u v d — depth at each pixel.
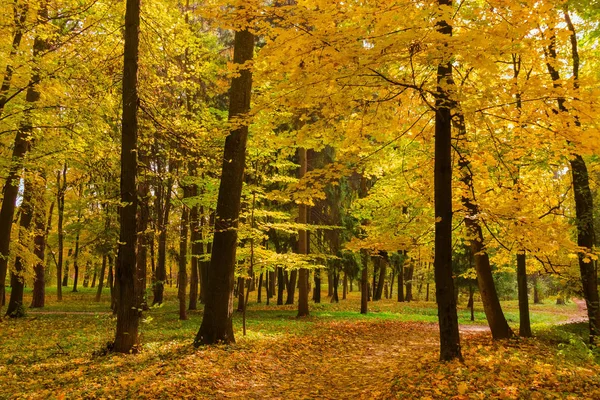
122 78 9.48
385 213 12.34
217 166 9.63
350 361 9.16
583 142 5.62
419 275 28.88
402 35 4.50
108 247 17.64
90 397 5.41
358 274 22.34
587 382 5.19
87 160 11.08
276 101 5.88
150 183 12.29
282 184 18.64
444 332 6.49
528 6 5.15
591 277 10.19
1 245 13.51
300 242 18.48
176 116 10.30
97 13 10.20
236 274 12.10
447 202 6.50
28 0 9.52
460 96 5.51
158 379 6.25
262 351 9.02
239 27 5.18
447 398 4.78
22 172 11.34
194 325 13.86
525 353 7.56
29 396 5.52
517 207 7.07
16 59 9.47
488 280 10.26
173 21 11.16
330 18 4.80
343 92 5.85
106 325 13.63
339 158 7.00
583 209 10.06
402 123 7.86
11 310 15.64
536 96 5.50
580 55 10.19
